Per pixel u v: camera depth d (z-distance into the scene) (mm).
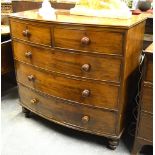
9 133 1847
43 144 1731
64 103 1660
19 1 2291
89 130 1649
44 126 1921
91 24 1341
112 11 1571
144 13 1800
